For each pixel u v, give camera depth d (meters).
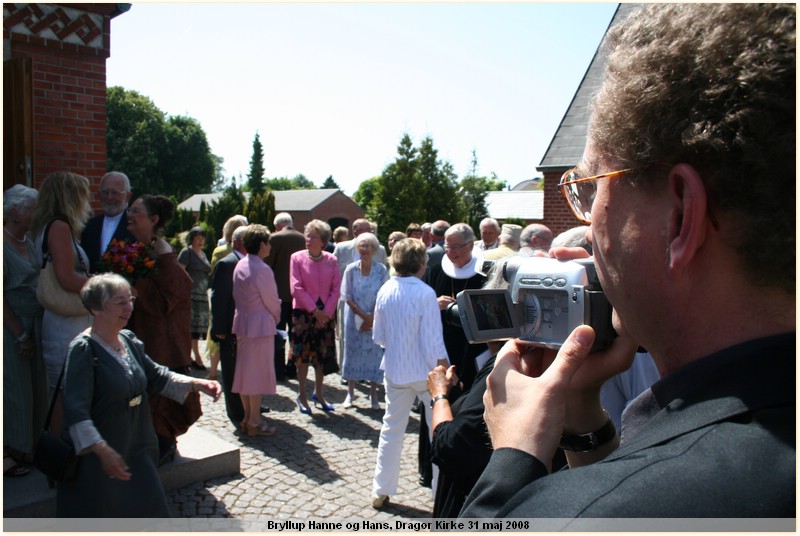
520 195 40.62
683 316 0.63
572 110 12.30
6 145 4.99
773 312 0.58
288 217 7.86
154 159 51.78
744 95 0.56
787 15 0.56
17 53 5.14
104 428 2.72
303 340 5.75
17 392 3.43
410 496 4.01
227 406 5.37
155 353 3.83
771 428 0.53
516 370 0.87
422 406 4.19
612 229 0.67
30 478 3.57
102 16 5.57
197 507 3.72
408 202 32.88
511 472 0.71
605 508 0.53
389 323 3.84
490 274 2.13
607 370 0.89
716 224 0.59
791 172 0.55
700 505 0.50
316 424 5.43
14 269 3.48
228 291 5.23
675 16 0.63
